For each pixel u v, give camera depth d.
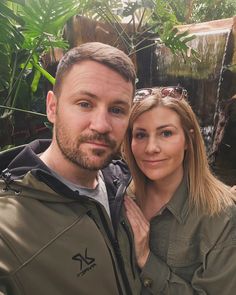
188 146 0.51
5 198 0.39
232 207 0.48
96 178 0.50
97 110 0.41
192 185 0.50
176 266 0.49
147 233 0.49
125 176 0.54
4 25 0.87
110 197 0.50
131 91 0.44
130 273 0.46
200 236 0.49
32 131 1.32
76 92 0.41
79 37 1.41
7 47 0.92
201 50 1.52
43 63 1.39
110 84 0.42
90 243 0.41
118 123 0.43
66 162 0.44
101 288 0.41
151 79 1.77
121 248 0.46
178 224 0.50
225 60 1.39
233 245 0.46
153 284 0.48
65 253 0.39
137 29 1.60
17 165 0.43
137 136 0.51
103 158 0.42
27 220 0.38
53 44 1.00
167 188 0.52
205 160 0.51
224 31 1.40
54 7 0.89
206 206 0.48
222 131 1.45
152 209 0.54
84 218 0.42
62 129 0.42
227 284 0.46
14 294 0.36
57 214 0.40
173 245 0.49
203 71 1.51
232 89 1.38
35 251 0.37
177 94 0.50
